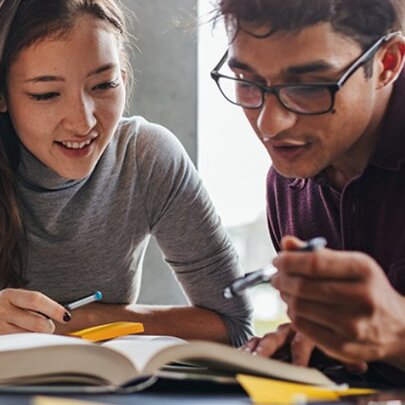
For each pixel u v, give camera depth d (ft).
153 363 3.89
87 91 5.90
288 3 4.32
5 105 6.16
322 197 5.52
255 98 4.65
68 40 5.77
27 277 6.64
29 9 5.80
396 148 5.01
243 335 6.89
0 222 6.43
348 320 3.59
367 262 3.54
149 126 7.00
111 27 5.98
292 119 4.52
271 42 4.39
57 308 5.67
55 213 6.56
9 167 6.38
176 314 6.80
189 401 3.61
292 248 3.75
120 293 6.86
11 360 4.00
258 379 3.81
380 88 4.82
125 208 6.77
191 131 9.62
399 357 3.83
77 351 4.05
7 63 5.94
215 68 5.00
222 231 6.98
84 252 6.69
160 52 9.45
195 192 6.90
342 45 4.46
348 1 4.44
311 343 4.82
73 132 5.91
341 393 3.81
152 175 6.80
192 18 5.89
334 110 4.50
